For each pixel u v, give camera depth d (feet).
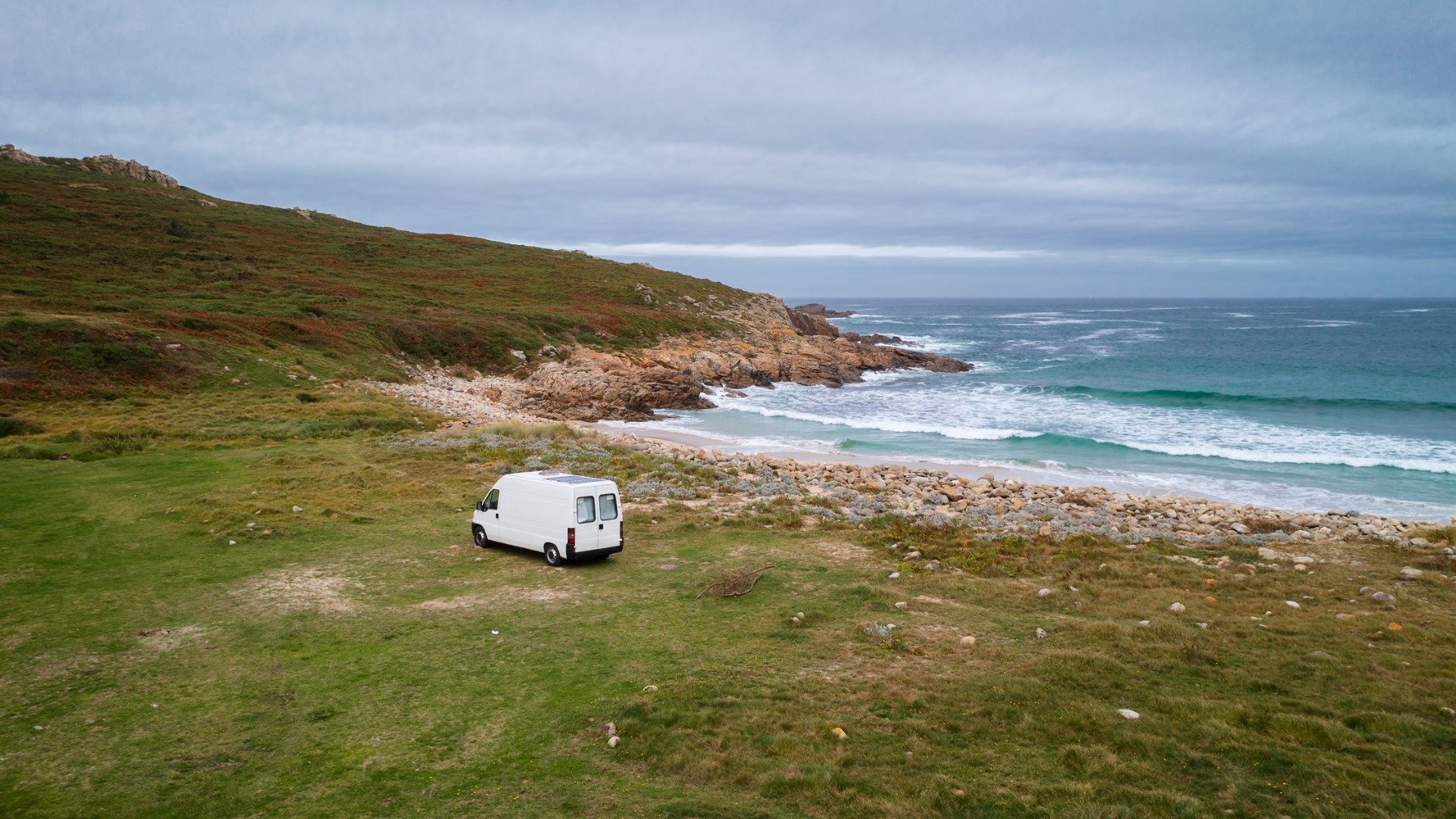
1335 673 35.91
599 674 36.88
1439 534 64.85
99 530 60.85
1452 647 39.22
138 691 34.94
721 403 195.83
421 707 33.63
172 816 25.85
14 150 360.48
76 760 29.14
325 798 26.94
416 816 25.93
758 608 46.21
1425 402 177.06
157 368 129.90
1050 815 25.44
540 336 218.79
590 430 128.06
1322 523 76.64
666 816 25.68
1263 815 25.34
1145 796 26.37
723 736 30.76
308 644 40.50
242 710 33.32
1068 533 65.46
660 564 55.62
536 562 55.77
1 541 57.62
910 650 39.40
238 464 85.97
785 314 355.36
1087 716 31.96
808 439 146.82
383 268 283.18
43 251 212.84
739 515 70.08
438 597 48.11
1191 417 166.81
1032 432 149.59
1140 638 40.50
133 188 339.77
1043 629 42.47
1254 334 453.17
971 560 55.72
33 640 40.40
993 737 30.89
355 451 95.30
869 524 67.97
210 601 46.73
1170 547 61.31
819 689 35.22
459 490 77.61
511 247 391.65
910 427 156.76
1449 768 27.76
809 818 25.66
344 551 57.82
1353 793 26.30
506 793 27.20
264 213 359.87
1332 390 207.10
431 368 186.09
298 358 155.02
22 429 98.32
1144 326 558.97
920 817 25.50
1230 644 39.68
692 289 338.34
